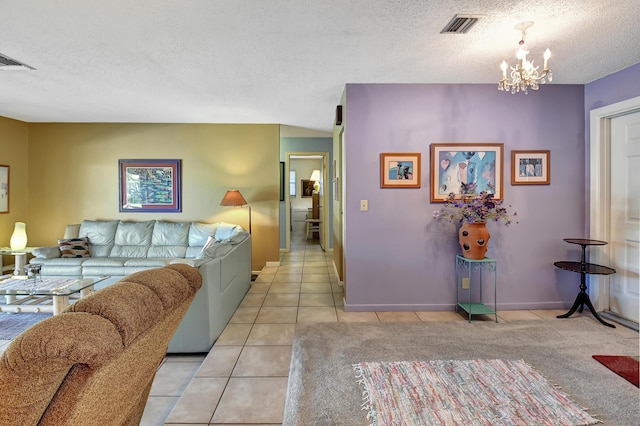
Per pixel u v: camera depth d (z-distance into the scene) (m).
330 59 2.70
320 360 2.36
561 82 3.26
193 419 1.79
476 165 3.30
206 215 5.25
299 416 1.77
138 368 1.07
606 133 3.18
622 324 2.97
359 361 2.34
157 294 1.08
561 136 3.33
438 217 3.32
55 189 5.08
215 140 5.21
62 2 1.88
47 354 0.70
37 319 3.22
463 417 1.74
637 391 1.96
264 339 2.77
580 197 3.35
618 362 2.29
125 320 0.88
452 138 3.30
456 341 2.65
